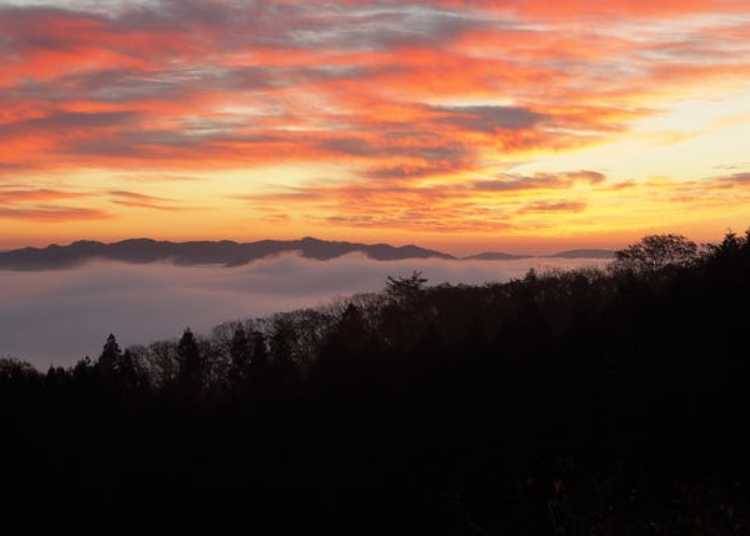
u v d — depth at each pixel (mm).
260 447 43500
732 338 33688
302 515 36531
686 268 50938
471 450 34781
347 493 36031
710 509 24797
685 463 27938
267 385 52375
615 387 34469
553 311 63438
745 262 41125
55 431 50688
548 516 27141
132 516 41781
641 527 24875
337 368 47844
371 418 41344
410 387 42688
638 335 38312
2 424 50969
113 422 52250
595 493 27703
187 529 39469
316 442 41594
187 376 67938
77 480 45000
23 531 42219
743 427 28344
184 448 46250
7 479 45719
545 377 37688
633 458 29219
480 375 40406
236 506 39375
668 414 30766
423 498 32812
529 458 31953
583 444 31469
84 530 41812
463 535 28984
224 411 50969
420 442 37281
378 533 32406
